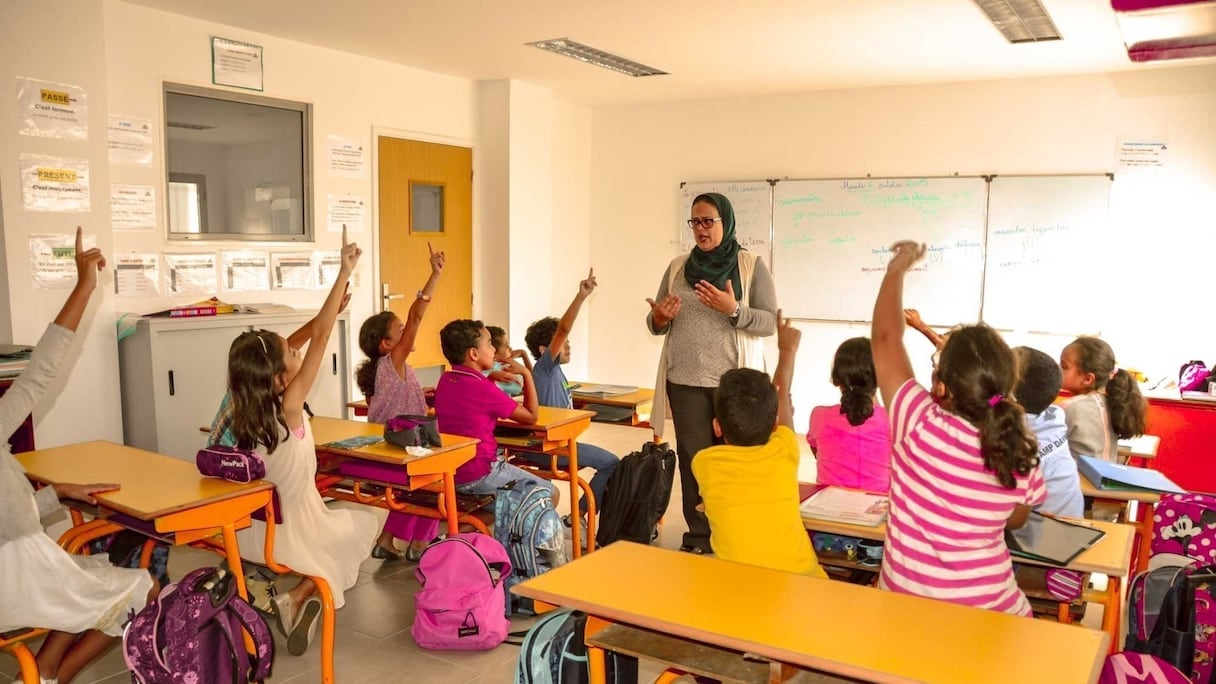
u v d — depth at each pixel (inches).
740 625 59.9
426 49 215.5
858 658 54.8
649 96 275.3
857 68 225.9
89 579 86.5
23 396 87.3
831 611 62.5
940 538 67.9
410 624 121.5
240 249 199.6
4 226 152.6
